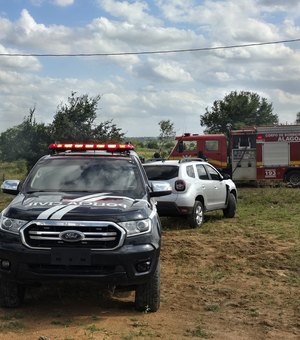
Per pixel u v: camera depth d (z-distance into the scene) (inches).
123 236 210.1
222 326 214.5
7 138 1414.9
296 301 250.4
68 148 278.5
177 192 466.3
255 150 977.5
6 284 225.8
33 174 263.7
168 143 1883.6
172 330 207.0
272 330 210.5
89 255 207.2
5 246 212.2
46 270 209.5
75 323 212.2
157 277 225.9
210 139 992.9
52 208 216.4
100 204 222.8
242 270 314.5
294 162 962.1
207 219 544.1
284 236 422.9
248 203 692.7
